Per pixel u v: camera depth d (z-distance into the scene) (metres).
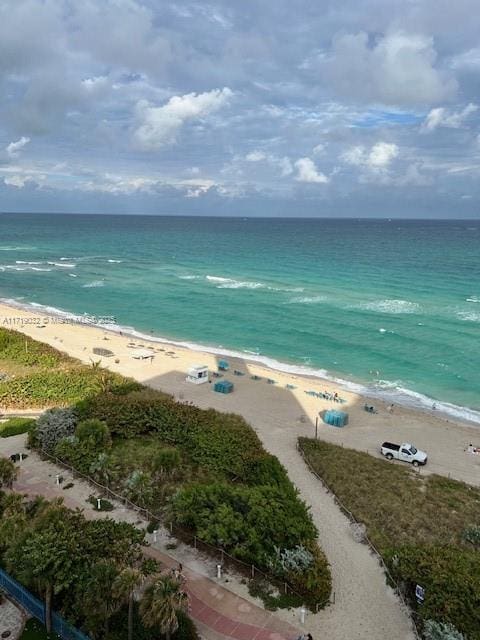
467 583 23.84
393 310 92.94
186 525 30.28
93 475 36.59
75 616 22.52
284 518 28.28
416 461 42.75
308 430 48.66
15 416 48.50
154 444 42.31
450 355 71.06
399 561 26.94
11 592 24.75
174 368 64.94
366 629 24.11
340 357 71.19
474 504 36.06
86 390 53.44
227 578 26.88
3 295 110.06
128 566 22.28
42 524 25.88
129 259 167.88
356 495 36.28
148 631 21.70
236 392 57.47
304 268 144.75
